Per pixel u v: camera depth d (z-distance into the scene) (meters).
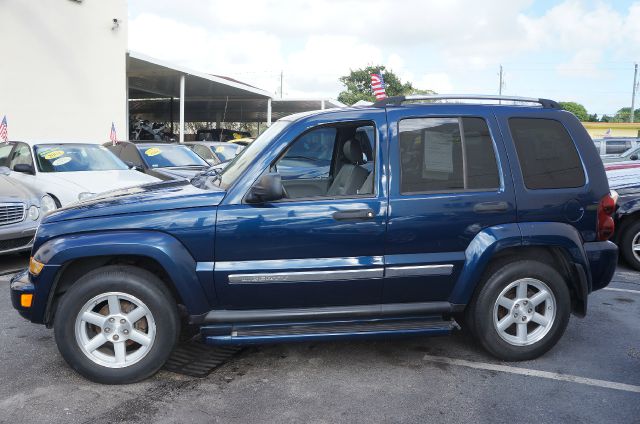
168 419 3.24
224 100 29.67
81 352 3.59
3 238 6.36
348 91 46.84
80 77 15.53
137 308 3.61
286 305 3.72
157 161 10.46
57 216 3.70
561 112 4.11
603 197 4.04
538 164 3.96
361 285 3.71
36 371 3.87
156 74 21.03
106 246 3.47
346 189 4.07
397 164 3.76
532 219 3.89
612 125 39.97
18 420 3.21
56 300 3.77
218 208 3.60
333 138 4.98
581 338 4.59
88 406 3.38
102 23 16.12
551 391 3.63
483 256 3.77
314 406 3.41
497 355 4.02
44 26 14.32
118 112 16.95
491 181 3.87
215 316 3.67
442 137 3.86
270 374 3.86
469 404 3.45
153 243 3.49
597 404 3.46
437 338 4.55
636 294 5.87
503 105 4.05
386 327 3.80
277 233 3.60
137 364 3.62
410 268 3.72
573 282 4.08
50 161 8.40
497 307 3.96
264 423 3.21
